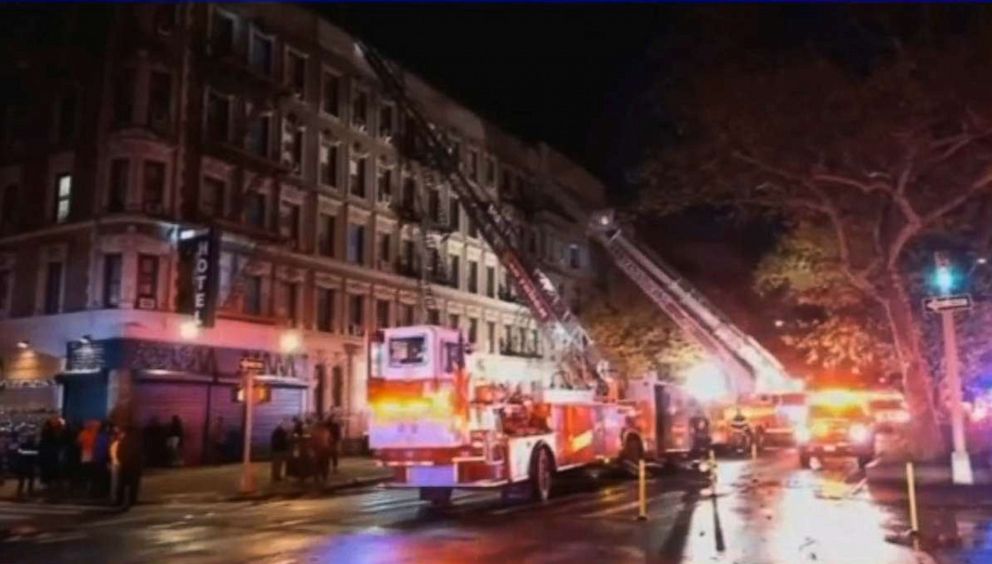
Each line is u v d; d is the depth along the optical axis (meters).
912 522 13.29
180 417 31.69
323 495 22.56
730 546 12.55
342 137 40.47
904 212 22.89
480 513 16.97
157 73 32.56
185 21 33.19
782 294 42.78
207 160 33.50
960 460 19.33
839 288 27.53
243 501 21.12
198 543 13.34
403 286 43.53
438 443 17.02
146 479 26.38
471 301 48.84
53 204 32.91
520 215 54.22
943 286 19.25
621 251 35.47
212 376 32.72
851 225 24.80
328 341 38.59
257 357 34.69
